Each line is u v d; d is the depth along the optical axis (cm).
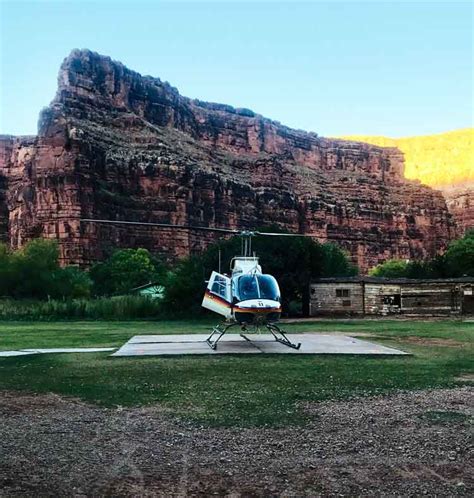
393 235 18562
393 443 763
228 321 2081
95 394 1123
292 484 627
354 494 601
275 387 1188
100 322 4459
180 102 17588
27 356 1811
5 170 15275
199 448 750
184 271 5191
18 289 7088
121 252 9981
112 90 15012
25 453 729
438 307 5584
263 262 5394
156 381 1279
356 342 2227
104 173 12131
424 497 593
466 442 762
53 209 11025
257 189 16088
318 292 5681
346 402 1026
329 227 17250
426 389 1157
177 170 13175
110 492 607
